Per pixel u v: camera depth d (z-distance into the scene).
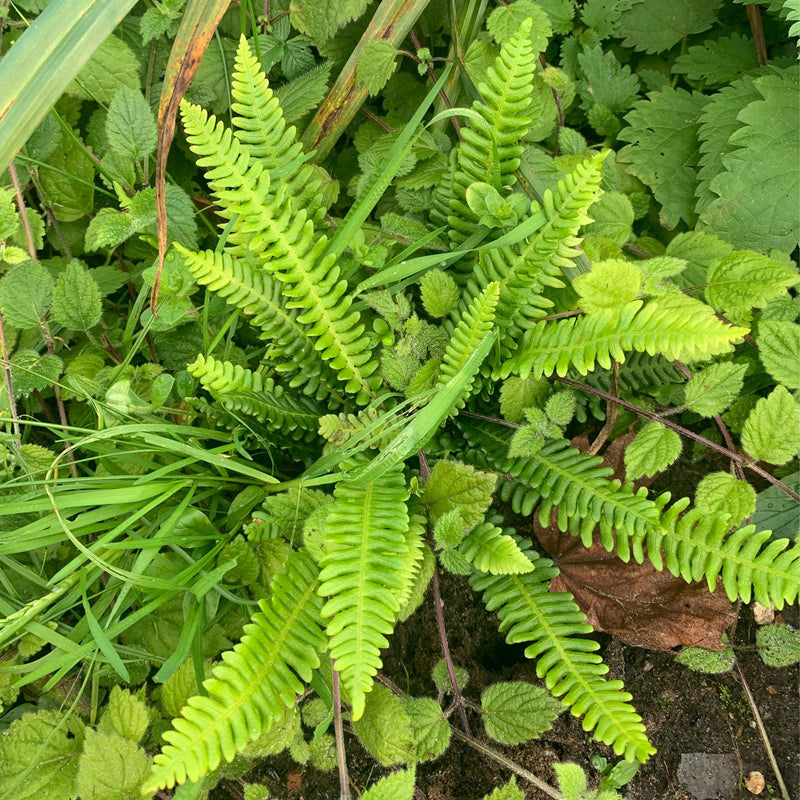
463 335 0.47
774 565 0.45
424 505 0.50
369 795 0.43
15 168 0.60
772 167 0.58
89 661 0.50
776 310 0.53
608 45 0.69
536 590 0.48
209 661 0.50
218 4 0.46
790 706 0.54
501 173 0.52
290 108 0.59
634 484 0.58
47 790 0.46
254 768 0.53
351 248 0.55
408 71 0.67
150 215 0.53
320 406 0.55
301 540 0.50
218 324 0.60
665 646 0.52
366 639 0.41
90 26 0.45
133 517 0.47
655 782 0.53
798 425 0.48
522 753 0.53
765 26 0.67
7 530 0.52
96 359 0.56
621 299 0.46
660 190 0.62
